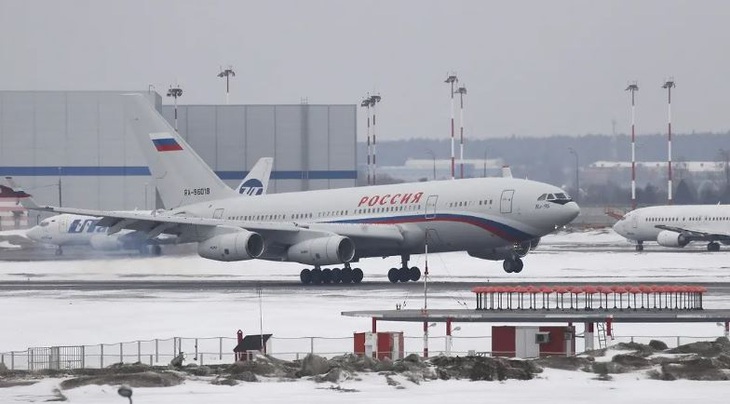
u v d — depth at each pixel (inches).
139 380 5482.3
